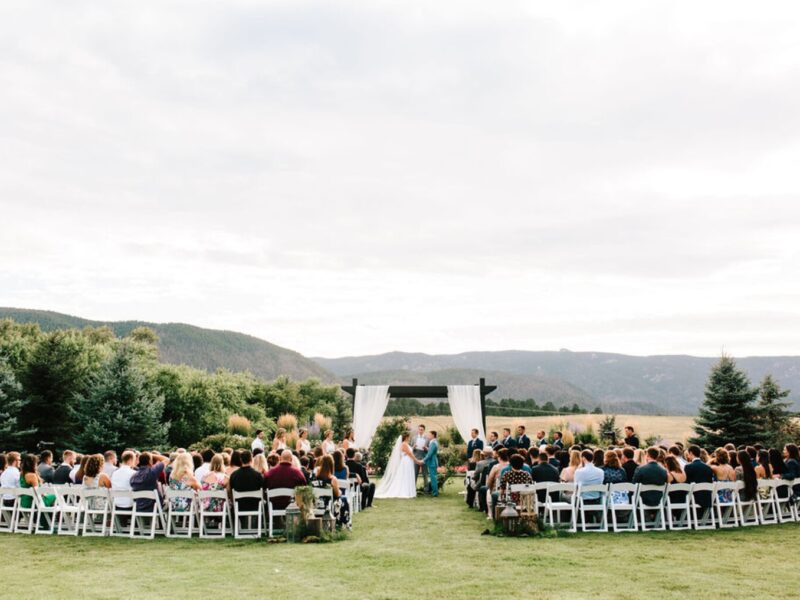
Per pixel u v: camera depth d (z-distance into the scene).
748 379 27.64
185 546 10.16
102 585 7.55
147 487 11.23
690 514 12.05
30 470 12.05
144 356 45.19
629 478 12.24
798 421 27.36
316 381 55.91
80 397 29.67
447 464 22.14
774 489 12.19
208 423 40.12
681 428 43.94
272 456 12.48
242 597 6.99
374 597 6.98
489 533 11.26
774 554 9.23
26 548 9.99
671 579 7.73
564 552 9.45
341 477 12.80
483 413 22.80
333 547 10.01
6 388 29.59
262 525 11.30
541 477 12.00
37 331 62.19
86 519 11.25
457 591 7.21
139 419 29.81
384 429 23.83
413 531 11.74
